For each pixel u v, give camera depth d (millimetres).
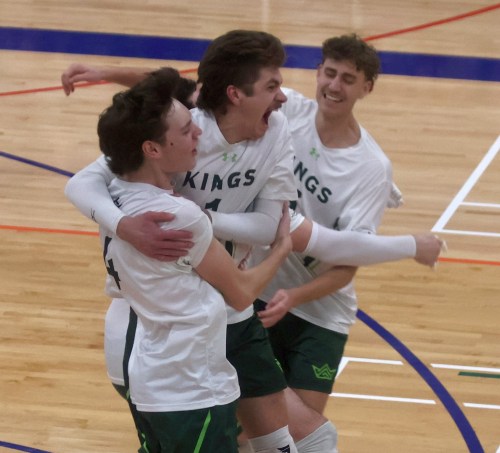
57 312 9734
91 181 5371
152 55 17062
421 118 14750
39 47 17234
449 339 9461
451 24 18781
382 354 9195
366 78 6422
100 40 17625
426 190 12594
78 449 7785
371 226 6555
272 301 6172
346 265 6492
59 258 10750
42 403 8352
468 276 10633
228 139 5562
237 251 5836
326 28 18375
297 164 6668
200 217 4973
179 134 5008
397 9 19453
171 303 5051
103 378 8750
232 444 5254
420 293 10258
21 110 14672
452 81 16250
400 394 8617
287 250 5707
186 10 19172
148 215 4953
